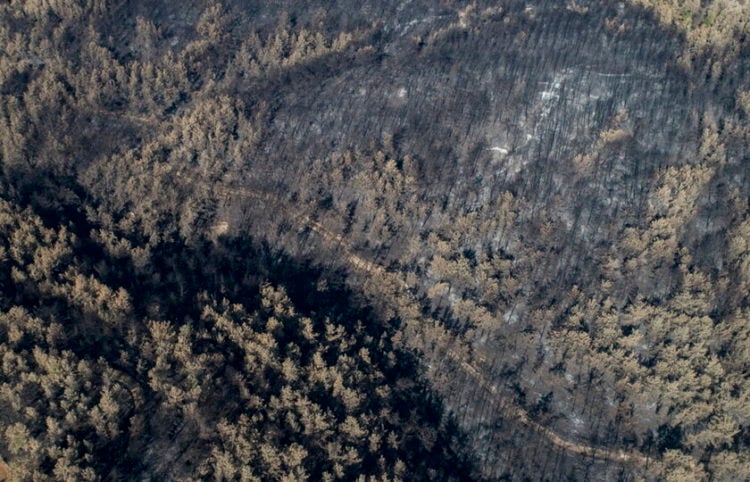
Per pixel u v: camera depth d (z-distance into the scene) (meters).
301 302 111.75
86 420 84.88
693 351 100.06
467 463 99.31
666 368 99.69
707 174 114.62
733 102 126.94
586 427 100.81
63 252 102.75
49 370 86.62
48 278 98.50
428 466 95.88
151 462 85.56
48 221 111.12
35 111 123.81
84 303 96.56
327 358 100.19
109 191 119.50
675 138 123.38
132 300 100.00
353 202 122.50
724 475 93.31
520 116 129.50
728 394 96.38
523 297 110.81
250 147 126.44
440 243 113.81
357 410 95.12
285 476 84.06
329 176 123.81
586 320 106.50
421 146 127.19
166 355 92.88
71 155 122.75
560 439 100.25
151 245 112.56
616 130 124.25
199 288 108.31
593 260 112.75
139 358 93.00
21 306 92.62
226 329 98.44
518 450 99.62
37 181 117.62
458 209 120.25
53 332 90.62
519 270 112.88
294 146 128.62
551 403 103.06
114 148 125.56
